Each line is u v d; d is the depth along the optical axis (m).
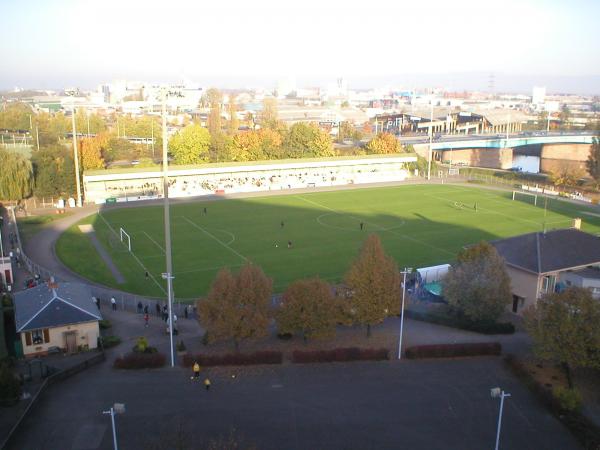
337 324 74.38
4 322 71.88
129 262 103.81
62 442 47.69
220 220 136.50
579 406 52.66
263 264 103.31
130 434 48.91
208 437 48.62
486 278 72.38
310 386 57.41
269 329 73.44
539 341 57.28
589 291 59.53
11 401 53.06
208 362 61.31
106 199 155.75
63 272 97.62
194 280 94.56
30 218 134.38
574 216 146.50
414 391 56.78
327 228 129.75
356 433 49.56
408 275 96.38
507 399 55.53
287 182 187.00
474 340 70.00
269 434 49.19
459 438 49.09
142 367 60.97
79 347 66.25
